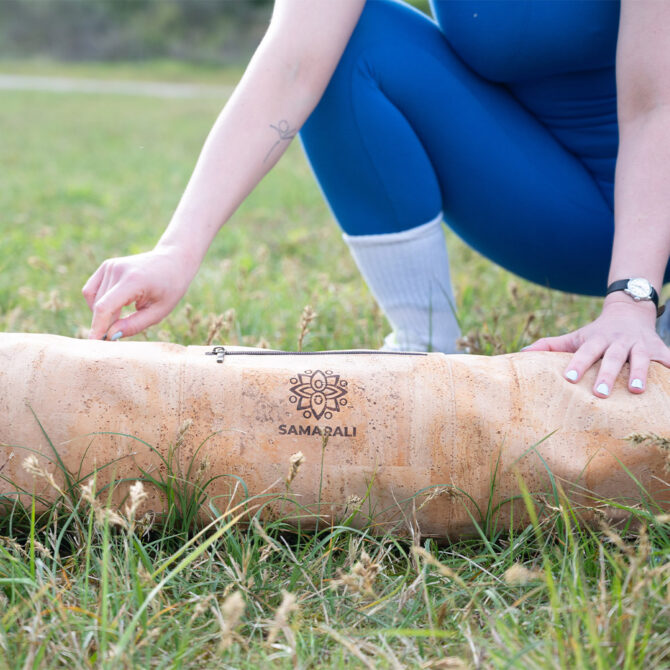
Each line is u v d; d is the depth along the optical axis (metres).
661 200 1.62
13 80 27.39
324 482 1.46
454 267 3.91
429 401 1.46
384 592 1.37
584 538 1.41
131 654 1.15
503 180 2.09
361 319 2.83
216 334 2.02
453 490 1.44
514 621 1.22
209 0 40.47
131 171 8.18
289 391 1.47
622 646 1.14
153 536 1.54
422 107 2.04
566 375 1.48
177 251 1.66
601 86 2.07
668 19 1.64
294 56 1.78
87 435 1.44
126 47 39.72
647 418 1.44
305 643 1.24
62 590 1.29
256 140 1.76
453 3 2.02
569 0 1.92
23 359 1.48
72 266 3.77
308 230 5.07
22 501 1.47
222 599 1.37
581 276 2.27
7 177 7.37
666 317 2.23
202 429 1.45
